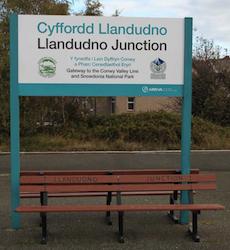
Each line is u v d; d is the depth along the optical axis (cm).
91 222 489
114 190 448
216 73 1881
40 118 1642
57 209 421
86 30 456
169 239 431
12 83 450
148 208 428
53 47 454
